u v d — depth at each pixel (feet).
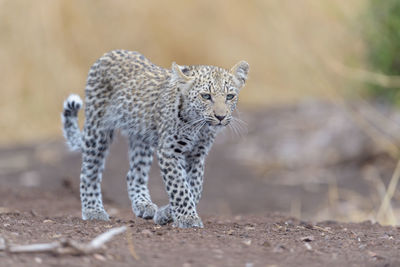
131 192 41.98
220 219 40.55
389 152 68.18
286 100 96.27
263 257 27.55
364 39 73.05
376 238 33.37
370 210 56.85
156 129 38.14
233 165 72.64
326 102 86.28
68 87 92.17
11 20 92.07
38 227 32.35
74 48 94.38
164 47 98.48
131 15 97.14
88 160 40.11
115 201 56.75
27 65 91.97
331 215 56.75
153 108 37.88
